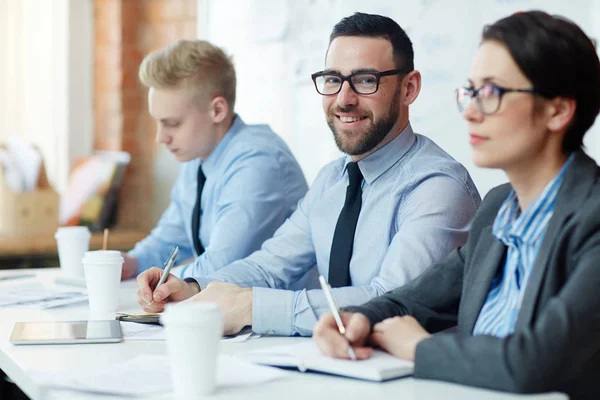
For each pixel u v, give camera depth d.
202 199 2.56
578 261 1.20
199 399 1.10
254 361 1.31
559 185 1.27
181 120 2.46
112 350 1.42
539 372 1.10
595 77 1.26
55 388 1.16
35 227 3.92
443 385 1.16
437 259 1.68
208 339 1.11
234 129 2.54
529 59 1.23
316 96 3.08
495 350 1.13
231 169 2.45
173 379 1.14
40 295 2.05
